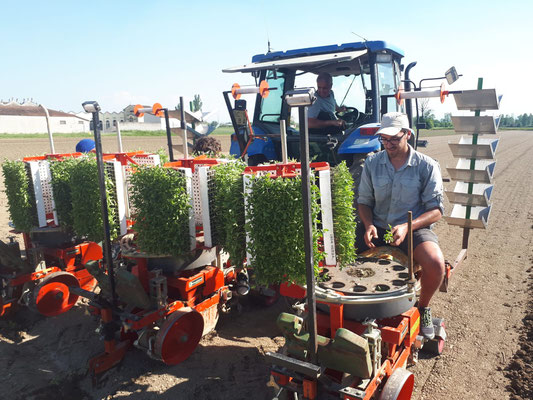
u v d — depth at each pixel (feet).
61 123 166.91
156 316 12.68
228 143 99.04
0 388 12.30
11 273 15.94
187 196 12.69
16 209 16.19
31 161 16.01
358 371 8.86
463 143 17.98
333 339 9.03
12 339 15.19
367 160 13.25
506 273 20.21
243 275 15.90
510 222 29.86
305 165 8.16
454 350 13.76
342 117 19.63
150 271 13.52
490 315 15.99
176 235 12.58
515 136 171.73
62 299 16.34
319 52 18.94
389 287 10.39
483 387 11.91
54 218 16.14
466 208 18.89
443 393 11.67
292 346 9.41
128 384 12.44
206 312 14.48
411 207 12.62
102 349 14.33
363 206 13.35
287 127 20.40
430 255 11.41
